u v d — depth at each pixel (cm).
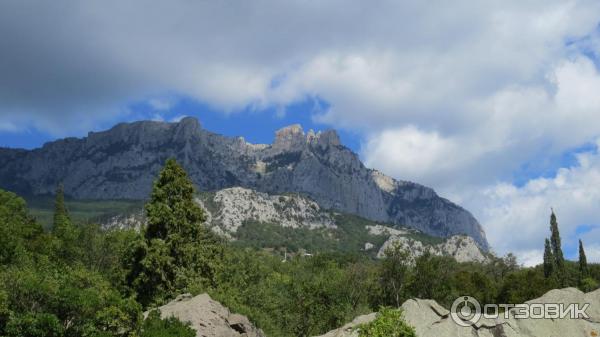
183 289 5866
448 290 9138
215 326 4362
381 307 3353
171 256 6394
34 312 3441
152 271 6119
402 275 9044
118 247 7800
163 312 4456
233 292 6656
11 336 3278
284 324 7394
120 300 3847
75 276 4031
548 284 9875
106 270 7438
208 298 4600
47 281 3675
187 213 6831
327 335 4456
